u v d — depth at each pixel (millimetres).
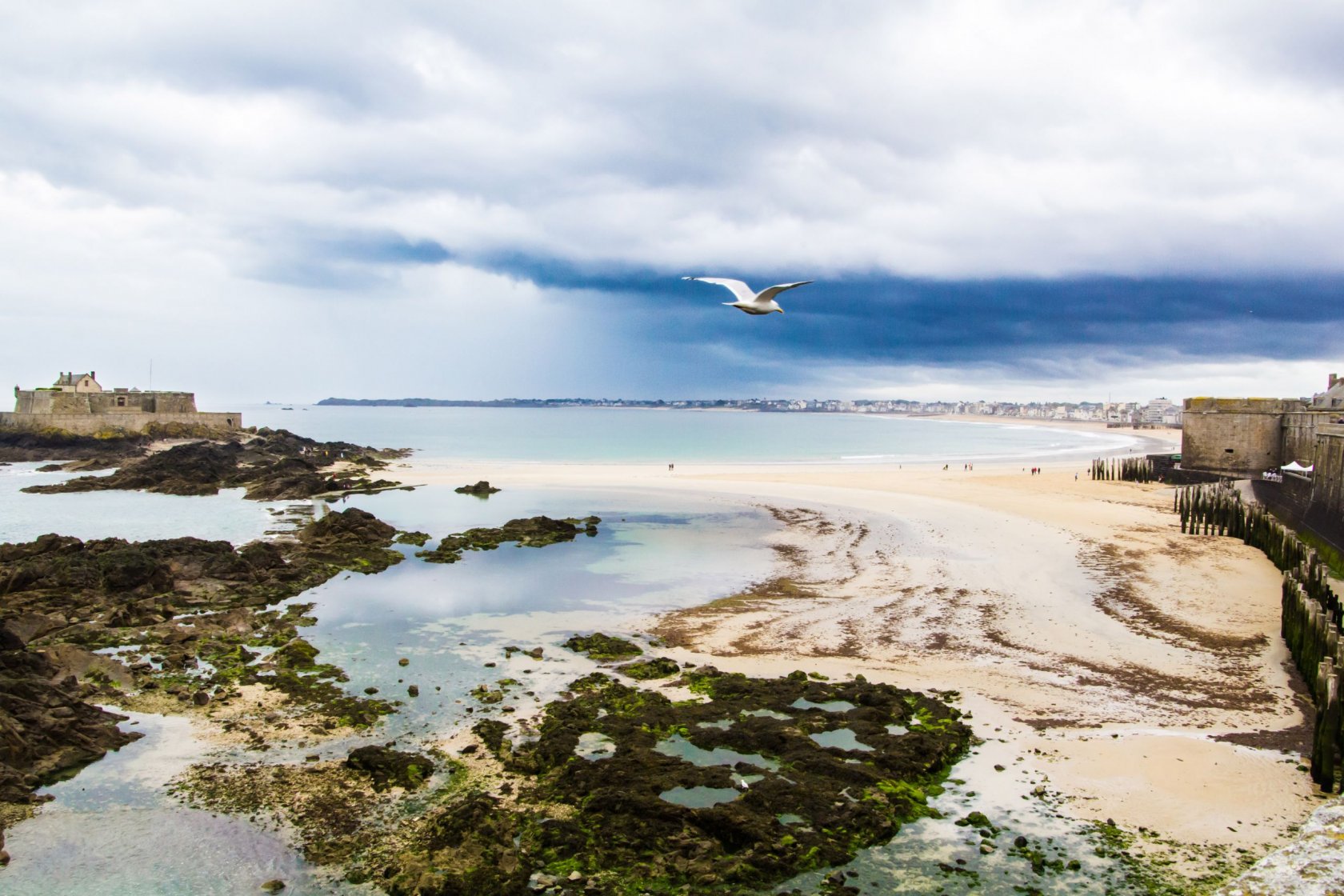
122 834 16859
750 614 32625
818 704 23125
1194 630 29797
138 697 23953
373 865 15883
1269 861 11383
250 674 25828
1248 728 21641
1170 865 15664
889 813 17281
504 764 19688
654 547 46500
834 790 18172
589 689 24469
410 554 45125
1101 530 48844
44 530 52844
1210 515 47500
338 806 17938
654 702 23125
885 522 52562
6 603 32281
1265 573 37969
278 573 38562
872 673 25844
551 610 33688
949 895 14875
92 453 98188
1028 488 69438
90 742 20312
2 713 19719
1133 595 34250
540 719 22359
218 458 87438
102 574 35031
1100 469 77938
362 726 21953
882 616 31938
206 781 19016
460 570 40969
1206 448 72000
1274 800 17906
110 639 29094
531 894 14930
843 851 16109
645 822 16750
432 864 15555
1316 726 18750
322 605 34500
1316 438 49281
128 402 114938
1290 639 27234
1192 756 19969
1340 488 39594
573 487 74062
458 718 22516
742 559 43094
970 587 35812
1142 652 27531
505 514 59688
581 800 17875
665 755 19844
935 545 44969
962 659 26984
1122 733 21375
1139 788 18516
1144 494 64938
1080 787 18609
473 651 28312
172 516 59469
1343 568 35250
